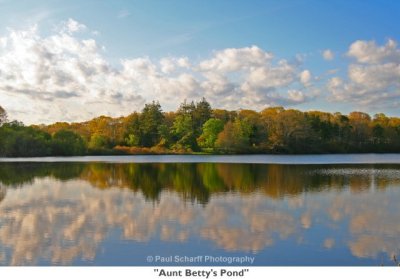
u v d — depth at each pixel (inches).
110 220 831.7
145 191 1229.7
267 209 940.6
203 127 4722.0
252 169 2046.0
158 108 5044.3
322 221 820.6
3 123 3777.1
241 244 668.1
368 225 788.6
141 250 641.0
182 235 719.7
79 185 1379.2
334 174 1744.6
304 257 609.6
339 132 4709.6
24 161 2768.2
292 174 1753.2
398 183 1409.9
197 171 1934.1
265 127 4397.1
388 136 4685.0
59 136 3934.5
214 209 939.3
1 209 947.3
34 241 685.3
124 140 4781.0
